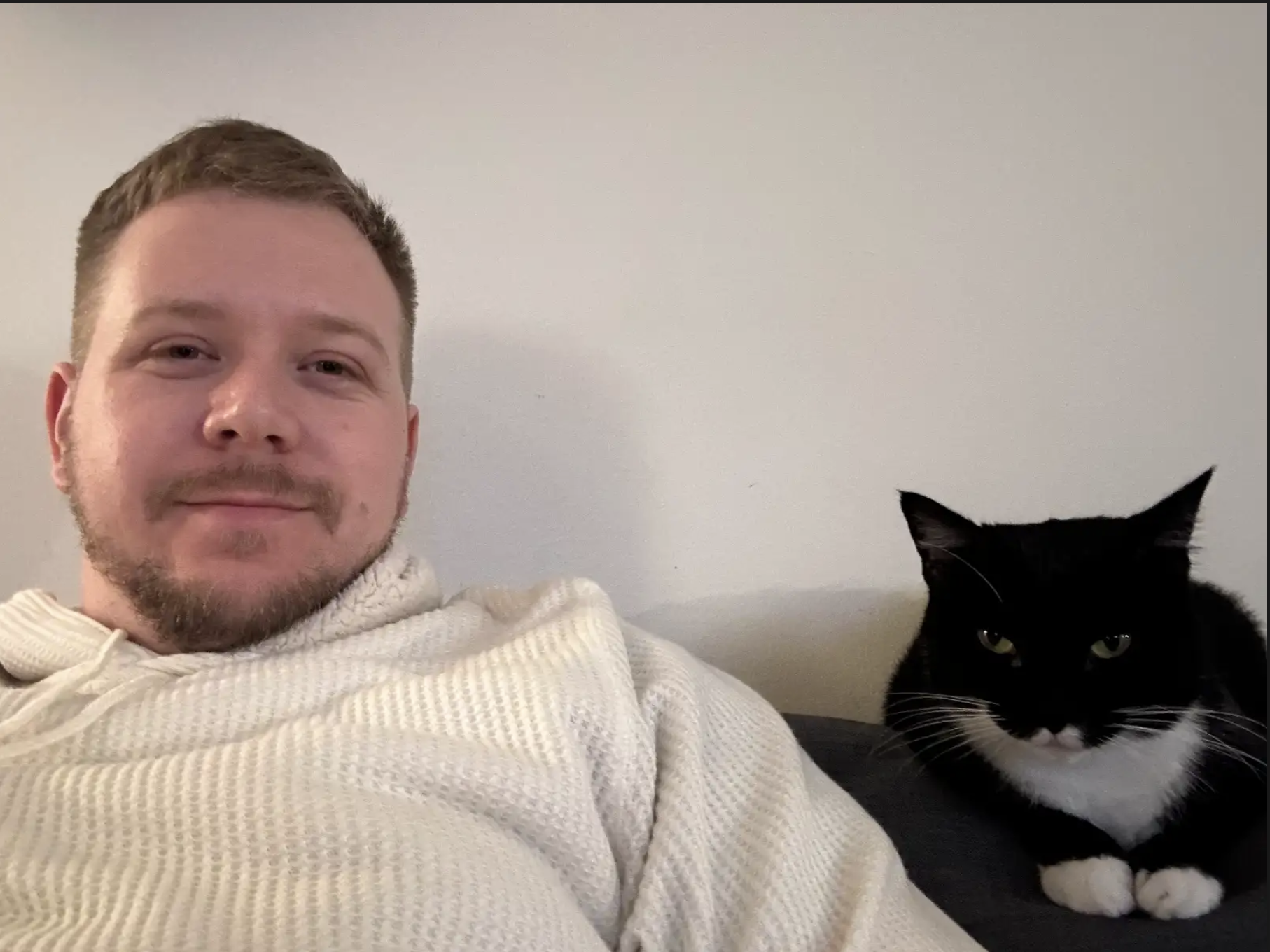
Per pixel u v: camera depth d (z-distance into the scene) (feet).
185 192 2.46
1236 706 3.13
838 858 2.39
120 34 3.53
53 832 1.85
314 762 1.95
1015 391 3.62
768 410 3.63
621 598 3.66
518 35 3.58
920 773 3.09
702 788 2.29
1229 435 3.62
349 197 2.67
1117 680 2.98
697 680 2.58
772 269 3.60
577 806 2.10
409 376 2.94
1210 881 2.67
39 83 3.50
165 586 2.26
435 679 2.21
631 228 3.60
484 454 3.64
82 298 2.55
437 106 3.59
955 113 3.57
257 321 2.39
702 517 3.65
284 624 2.38
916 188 3.59
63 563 3.54
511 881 1.89
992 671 3.14
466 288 3.61
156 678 2.19
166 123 3.55
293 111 3.58
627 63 3.58
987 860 2.86
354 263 2.60
